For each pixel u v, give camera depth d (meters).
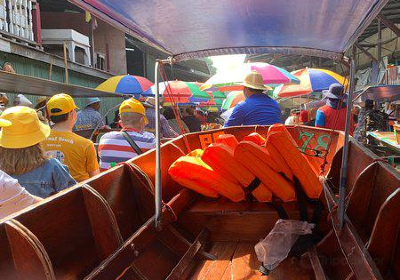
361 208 2.16
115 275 1.67
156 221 2.06
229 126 4.39
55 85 4.12
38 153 2.55
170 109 8.78
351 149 2.96
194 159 2.59
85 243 1.81
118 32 16.22
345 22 1.99
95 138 6.15
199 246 2.19
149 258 2.02
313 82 8.48
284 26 2.21
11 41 7.35
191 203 2.56
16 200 2.05
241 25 2.24
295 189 2.31
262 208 2.43
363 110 8.33
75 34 11.36
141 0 1.80
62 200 1.69
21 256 1.39
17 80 3.46
